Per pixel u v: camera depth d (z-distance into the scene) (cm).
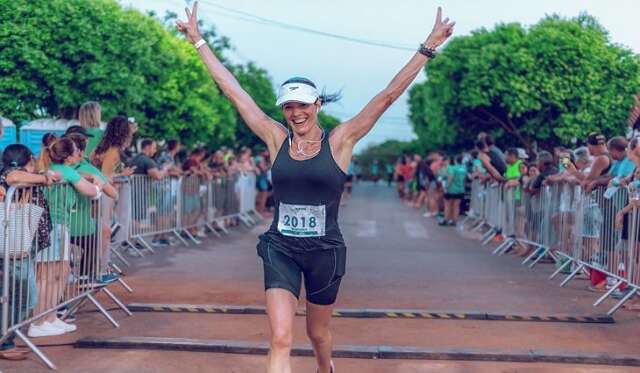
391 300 837
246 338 666
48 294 650
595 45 2612
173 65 2258
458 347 639
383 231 1694
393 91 462
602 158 912
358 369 587
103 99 1812
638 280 767
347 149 467
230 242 1409
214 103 2775
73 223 696
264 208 2048
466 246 1410
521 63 2609
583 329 720
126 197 1098
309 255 462
